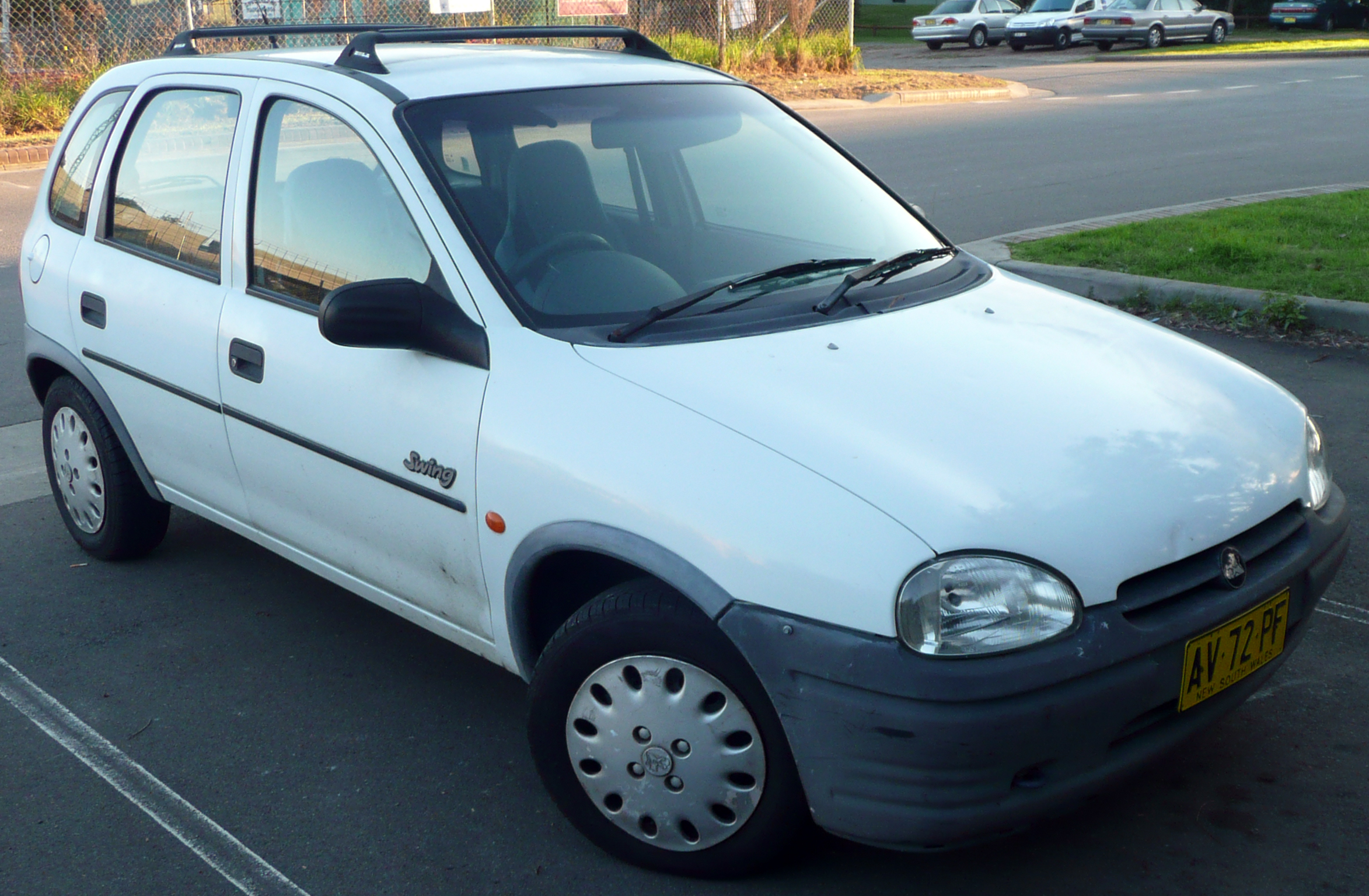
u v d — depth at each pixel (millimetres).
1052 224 10391
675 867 2820
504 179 3260
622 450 2672
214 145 3838
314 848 3002
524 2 19906
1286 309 7098
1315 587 2852
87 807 3182
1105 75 26297
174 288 3883
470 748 3428
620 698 2758
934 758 2336
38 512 5176
